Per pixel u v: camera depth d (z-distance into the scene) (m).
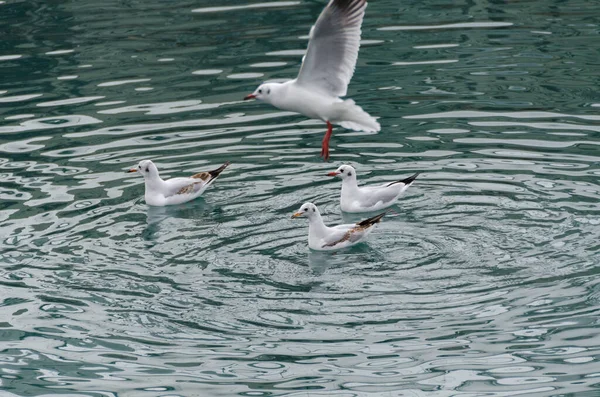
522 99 22.38
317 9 29.02
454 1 29.47
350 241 16.58
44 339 13.87
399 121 21.56
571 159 19.41
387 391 12.45
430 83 23.45
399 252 16.30
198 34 27.36
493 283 15.03
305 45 25.98
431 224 17.25
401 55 25.30
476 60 24.75
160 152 20.64
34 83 24.39
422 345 13.46
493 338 13.52
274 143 21.00
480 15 28.11
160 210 18.22
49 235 17.09
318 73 14.12
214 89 23.72
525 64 24.34
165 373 12.98
